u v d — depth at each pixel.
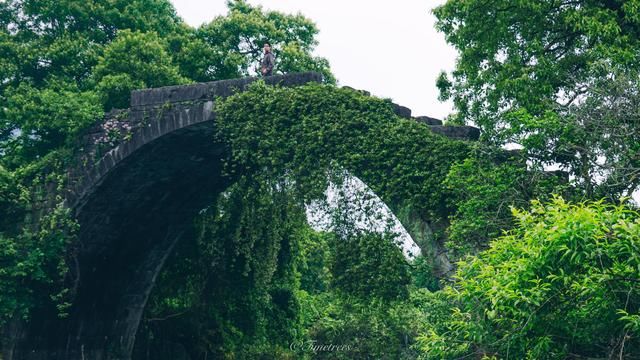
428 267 15.55
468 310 9.51
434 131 15.59
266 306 26.92
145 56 23.52
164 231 24.30
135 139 19.81
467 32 18.28
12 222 20.62
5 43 24.17
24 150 22.06
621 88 11.84
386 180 14.99
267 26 28.94
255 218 23.14
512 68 17.38
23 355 21.38
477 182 12.63
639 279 7.90
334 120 16.09
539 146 12.27
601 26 15.84
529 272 8.23
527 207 12.15
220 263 25.45
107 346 24.72
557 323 8.50
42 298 21.09
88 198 20.64
